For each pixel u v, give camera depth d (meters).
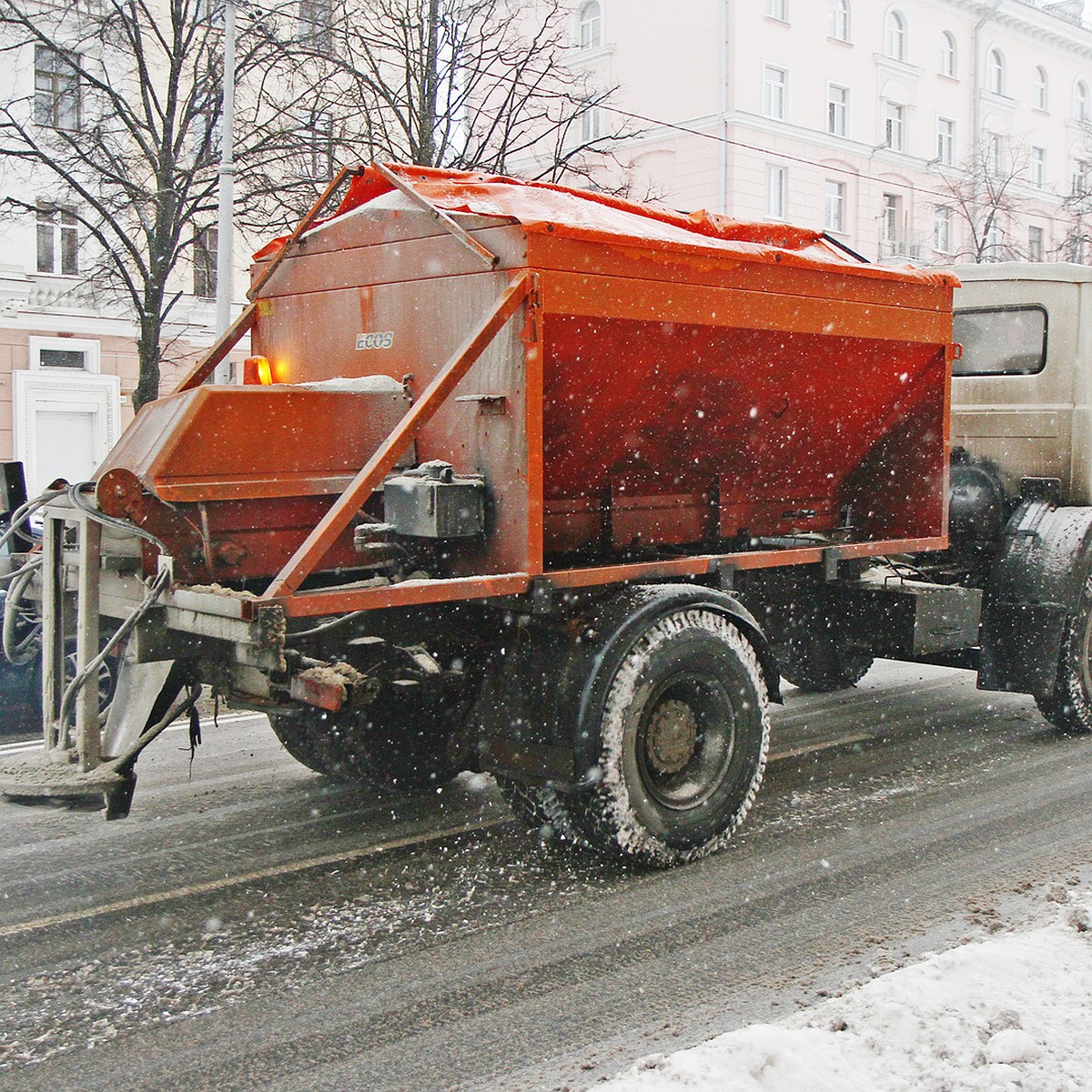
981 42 34.16
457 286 4.58
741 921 4.06
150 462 4.20
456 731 4.89
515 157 27.34
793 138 28.33
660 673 4.55
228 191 12.43
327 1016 3.39
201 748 6.66
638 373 4.86
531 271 4.27
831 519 6.60
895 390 6.09
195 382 5.44
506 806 5.52
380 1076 3.05
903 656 7.13
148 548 4.25
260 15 14.38
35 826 5.21
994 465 7.23
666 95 27.72
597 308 4.45
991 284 7.25
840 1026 3.05
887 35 31.27
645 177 28.08
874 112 30.77
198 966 3.73
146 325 13.40
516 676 4.63
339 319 5.20
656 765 4.63
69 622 4.65
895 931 3.92
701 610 4.78
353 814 5.40
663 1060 2.89
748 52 27.14
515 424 4.32
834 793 5.66
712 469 5.73
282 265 5.54
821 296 5.37
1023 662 6.52
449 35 14.15
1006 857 4.66
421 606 4.60
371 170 5.02
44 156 13.37
